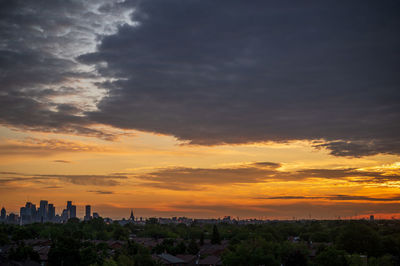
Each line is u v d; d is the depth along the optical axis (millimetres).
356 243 130250
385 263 101812
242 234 193125
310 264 100188
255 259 101312
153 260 115625
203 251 160500
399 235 144125
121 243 169125
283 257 114625
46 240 163750
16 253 106188
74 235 194125
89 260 103500
